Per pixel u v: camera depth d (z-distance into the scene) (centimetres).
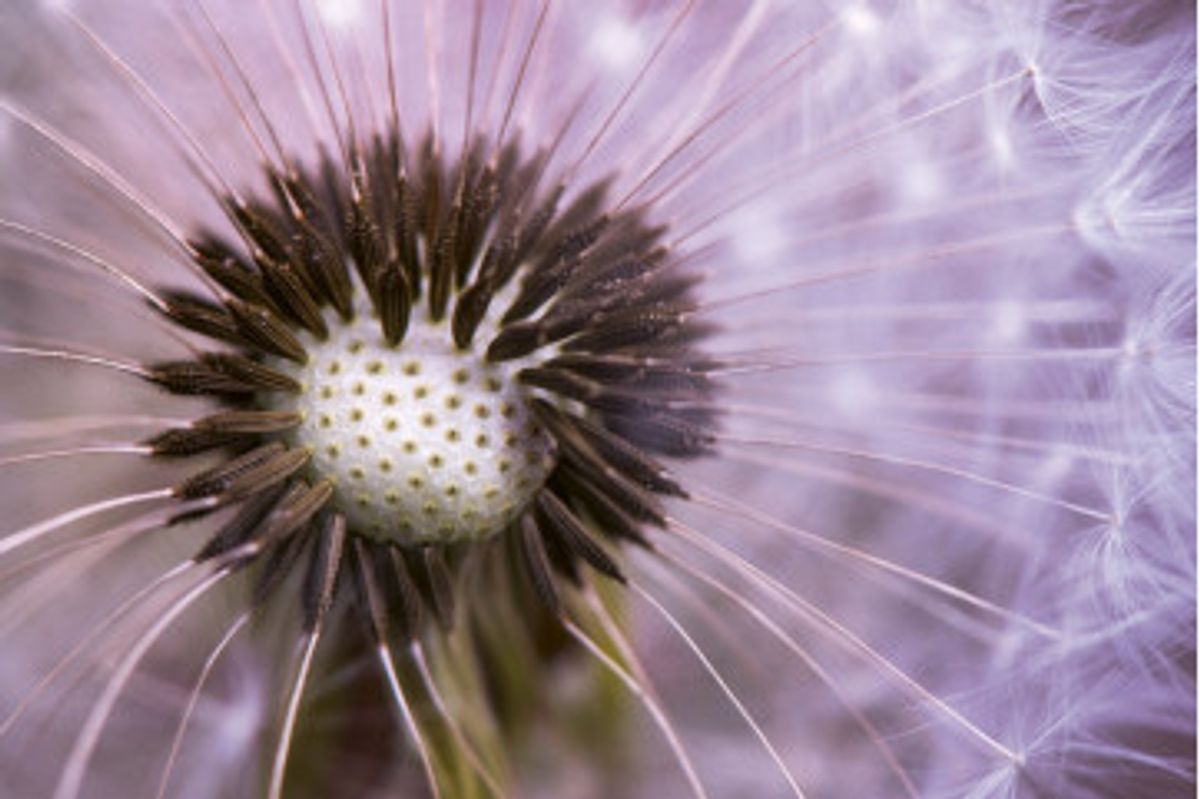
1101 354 9
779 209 9
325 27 9
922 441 9
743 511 9
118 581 9
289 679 8
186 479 8
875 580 9
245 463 8
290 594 8
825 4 9
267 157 9
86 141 9
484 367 8
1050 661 9
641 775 9
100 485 9
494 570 8
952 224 9
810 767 9
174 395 8
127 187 9
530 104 9
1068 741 9
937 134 9
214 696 9
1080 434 9
